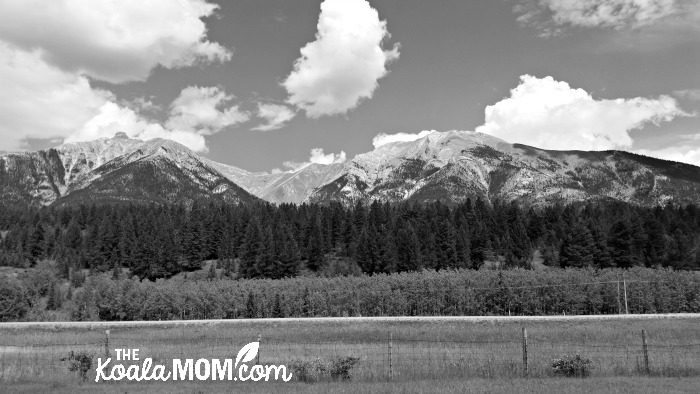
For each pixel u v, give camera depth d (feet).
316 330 243.19
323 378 113.70
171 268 635.25
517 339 204.95
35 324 276.82
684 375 114.32
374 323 267.59
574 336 207.92
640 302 383.24
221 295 411.75
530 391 95.81
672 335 208.64
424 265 586.45
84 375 118.01
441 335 216.95
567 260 572.92
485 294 407.85
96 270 629.51
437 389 98.07
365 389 99.35
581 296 392.88
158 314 416.46
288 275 581.12
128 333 239.91
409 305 408.67
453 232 629.51
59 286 558.56
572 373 115.03
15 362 136.98
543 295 402.52
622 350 161.27
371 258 599.98
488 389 97.71
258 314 403.95
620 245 577.02
